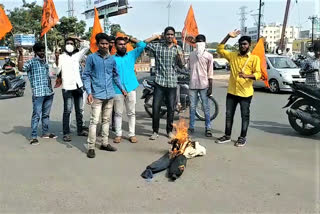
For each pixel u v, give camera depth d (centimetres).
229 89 592
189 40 902
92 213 342
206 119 656
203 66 643
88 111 931
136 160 507
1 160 508
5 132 692
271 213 343
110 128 715
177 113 830
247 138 636
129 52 613
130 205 359
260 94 1373
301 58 2567
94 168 471
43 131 641
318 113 645
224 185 412
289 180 429
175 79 621
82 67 691
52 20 849
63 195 384
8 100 1211
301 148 571
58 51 657
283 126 743
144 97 846
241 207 356
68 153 543
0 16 732
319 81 745
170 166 453
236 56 582
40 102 602
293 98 671
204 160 505
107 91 531
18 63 609
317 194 387
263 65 636
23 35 2741
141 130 714
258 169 468
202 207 355
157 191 395
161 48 605
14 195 384
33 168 472
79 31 3834
